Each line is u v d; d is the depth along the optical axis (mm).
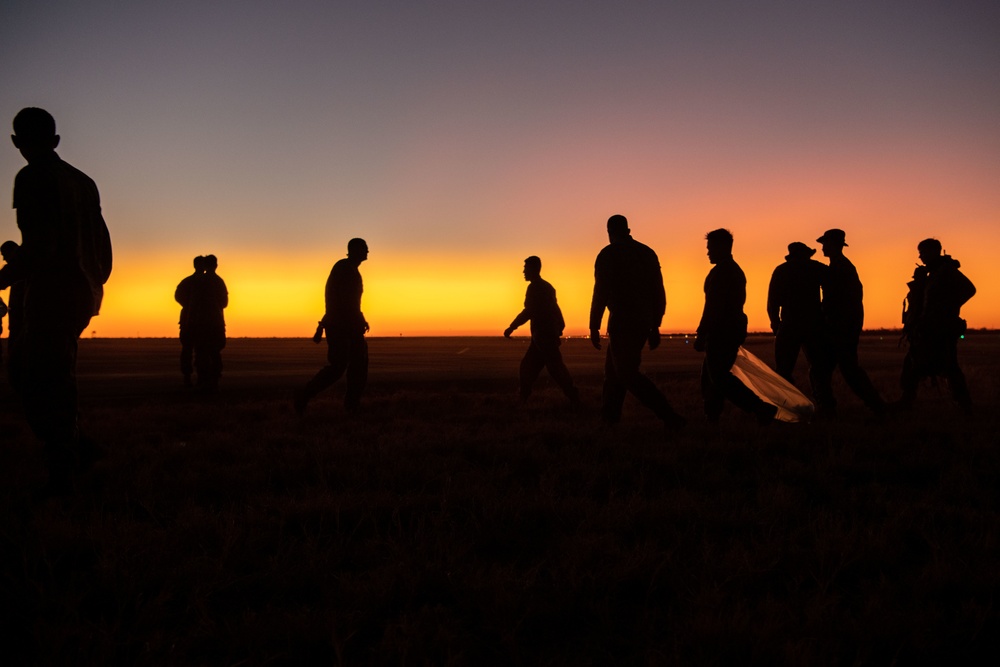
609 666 2232
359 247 8258
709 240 6938
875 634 2301
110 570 2785
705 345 6902
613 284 6723
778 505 3748
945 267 7750
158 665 2160
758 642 2203
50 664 2109
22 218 4012
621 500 3861
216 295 10688
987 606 2564
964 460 4945
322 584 2793
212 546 3262
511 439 5918
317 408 8633
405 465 4785
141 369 16203
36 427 4078
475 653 2314
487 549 3316
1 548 3217
